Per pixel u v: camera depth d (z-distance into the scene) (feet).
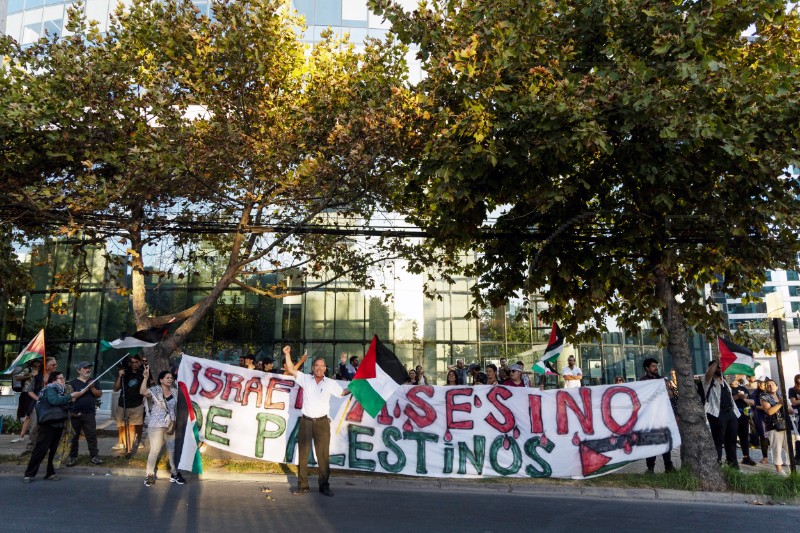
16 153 34.06
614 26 28.91
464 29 30.01
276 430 31.68
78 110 30.53
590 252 33.30
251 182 37.47
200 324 70.59
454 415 31.50
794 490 28.45
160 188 35.50
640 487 29.68
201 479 30.14
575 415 31.12
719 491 29.12
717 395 34.40
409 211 42.98
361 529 20.71
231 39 33.27
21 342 71.51
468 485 30.32
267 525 20.90
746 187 29.43
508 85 28.63
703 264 36.58
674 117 25.11
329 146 34.42
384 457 31.07
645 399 31.12
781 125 26.94
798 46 30.12
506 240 35.81
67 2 77.87
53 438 29.35
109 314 70.74
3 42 34.01
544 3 28.73
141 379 35.58
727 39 28.04
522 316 38.50
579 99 26.84
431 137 32.17
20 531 19.54
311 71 39.68
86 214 35.14
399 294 72.84
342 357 50.75
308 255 43.60
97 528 20.01
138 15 35.78
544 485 29.99
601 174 33.04
